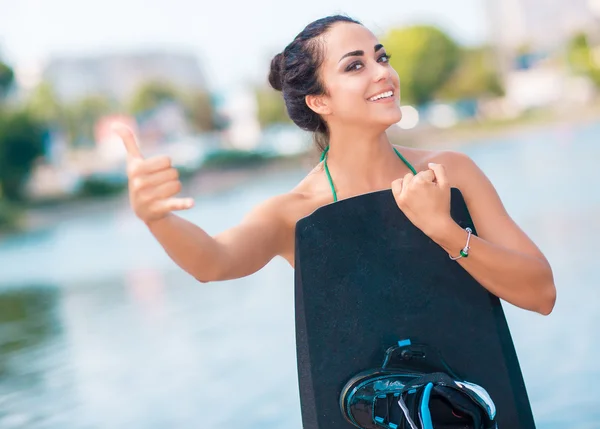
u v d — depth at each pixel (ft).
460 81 213.46
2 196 116.67
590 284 21.76
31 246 73.67
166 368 19.80
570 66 200.95
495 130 156.35
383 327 6.95
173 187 6.00
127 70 208.03
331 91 7.25
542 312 7.15
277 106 191.21
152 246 55.83
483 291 7.04
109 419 16.25
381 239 7.01
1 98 127.44
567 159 68.64
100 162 153.99
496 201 7.47
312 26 7.41
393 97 7.23
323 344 6.93
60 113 156.35
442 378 6.48
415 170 7.55
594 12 224.94
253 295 28.37
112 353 22.45
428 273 7.00
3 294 40.57
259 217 7.28
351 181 7.47
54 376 20.71
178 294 31.37
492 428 6.52
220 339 22.09
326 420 6.88
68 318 30.04
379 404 6.61
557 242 29.14
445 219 6.62
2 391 19.74
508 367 7.00
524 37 223.30
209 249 6.63
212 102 193.88
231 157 130.00
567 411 13.42
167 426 15.29
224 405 16.08
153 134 181.78
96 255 55.36
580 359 15.88
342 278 6.97
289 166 130.62
